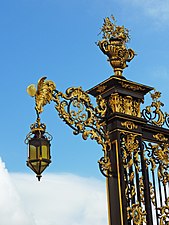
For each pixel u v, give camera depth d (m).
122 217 8.66
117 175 8.96
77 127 8.99
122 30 9.92
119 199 8.80
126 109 9.51
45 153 8.22
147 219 9.02
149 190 9.29
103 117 9.32
